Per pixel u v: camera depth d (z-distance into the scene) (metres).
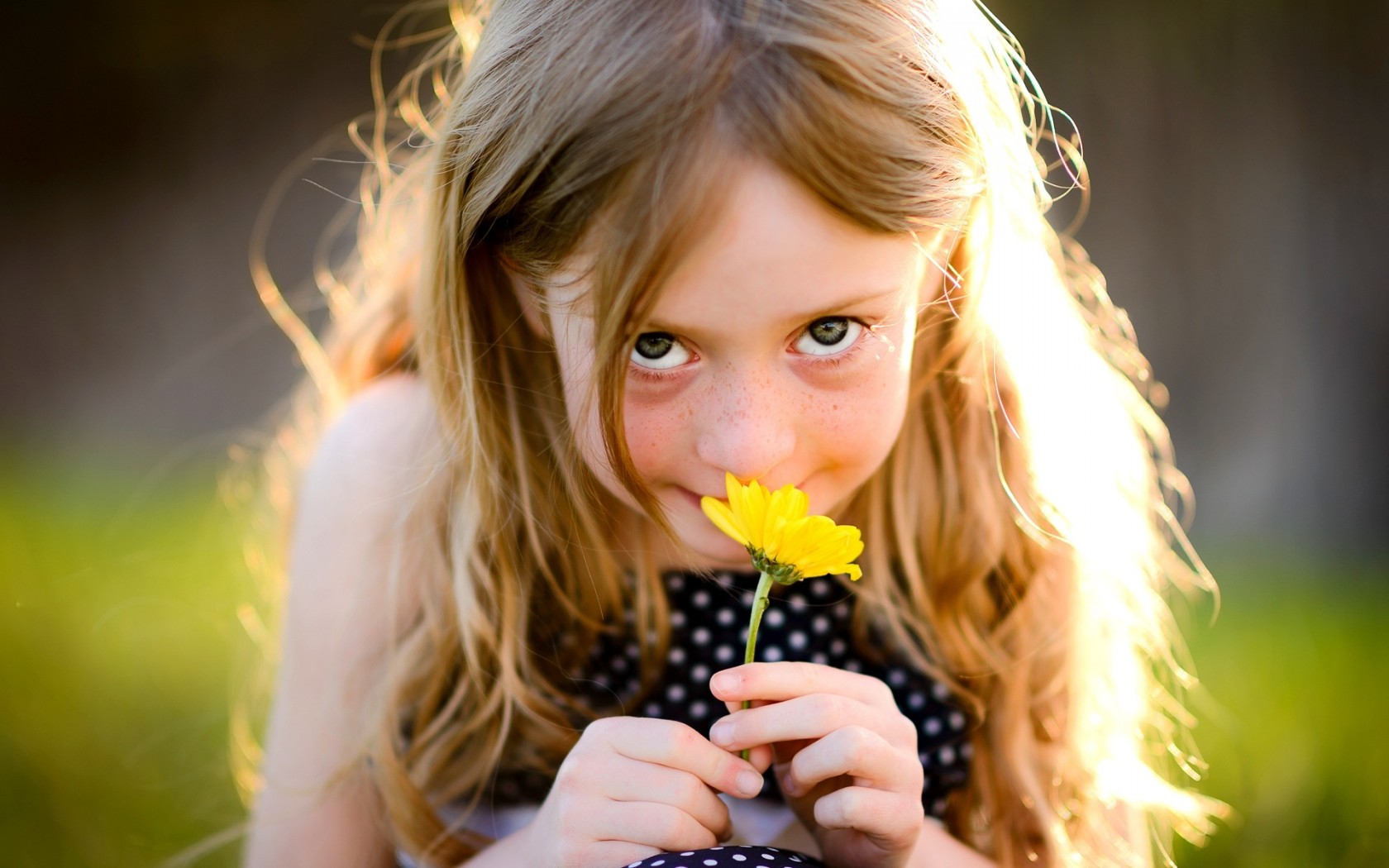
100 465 2.45
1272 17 2.19
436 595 0.80
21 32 2.92
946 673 0.80
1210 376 2.18
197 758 1.30
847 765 0.65
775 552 0.63
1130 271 2.21
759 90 0.62
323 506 0.84
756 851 0.66
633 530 0.77
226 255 2.87
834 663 0.80
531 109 0.66
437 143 0.72
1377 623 1.61
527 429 0.76
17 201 2.91
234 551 1.74
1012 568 0.81
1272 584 1.81
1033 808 0.80
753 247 0.62
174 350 2.86
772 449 0.64
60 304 2.89
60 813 1.21
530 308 0.71
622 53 0.64
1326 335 2.15
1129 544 0.85
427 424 0.81
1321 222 2.17
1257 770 1.26
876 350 0.65
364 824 0.82
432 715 0.79
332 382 0.91
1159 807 0.92
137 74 2.92
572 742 0.78
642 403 0.65
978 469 0.80
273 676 1.16
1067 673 0.82
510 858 0.72
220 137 2.91
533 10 0.68
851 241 0.62
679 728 0.66
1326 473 2.12
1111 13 2.26
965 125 0.67
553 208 0.65
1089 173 2.24
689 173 0.61
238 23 2.90
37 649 1.51
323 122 2.89
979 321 0.74
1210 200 2.21
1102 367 0.85
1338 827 1.18
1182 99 2.23
